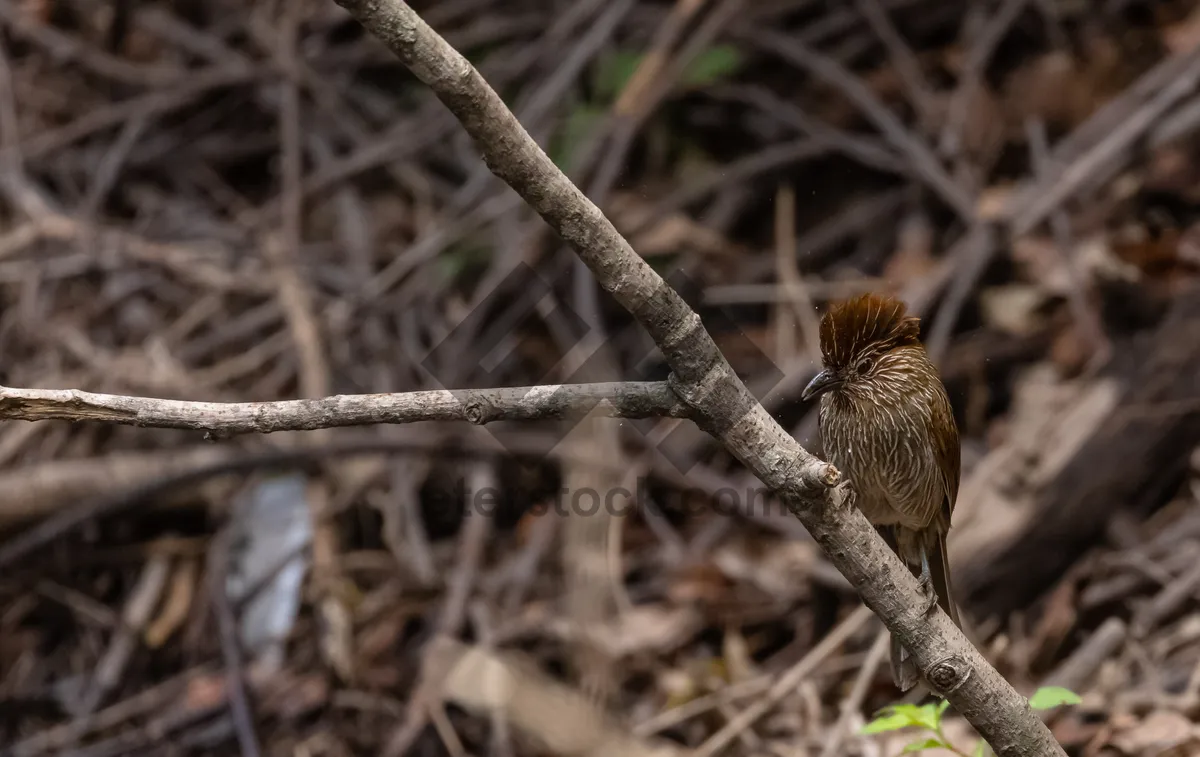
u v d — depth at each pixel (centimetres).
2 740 1032
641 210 1324
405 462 1132
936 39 1454
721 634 1020
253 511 1119
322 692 987
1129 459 977
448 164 1434
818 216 1342
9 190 1434
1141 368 1011
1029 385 1097
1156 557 938
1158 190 1229
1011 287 1199
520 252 1237
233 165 1509
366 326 1274
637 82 1338
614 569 1008
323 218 1419
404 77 1518
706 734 912
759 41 1421
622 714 939
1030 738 505
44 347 1291
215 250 1392
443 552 1116
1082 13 1400
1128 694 822
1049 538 967
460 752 902
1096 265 1166
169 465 1103
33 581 1103
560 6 1498
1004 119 1330
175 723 988
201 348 1287
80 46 1555
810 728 861
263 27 1532
